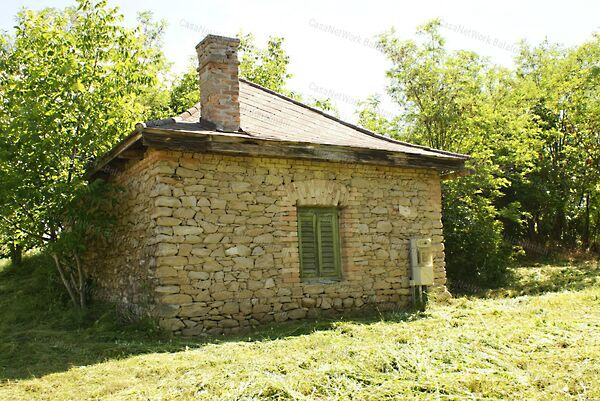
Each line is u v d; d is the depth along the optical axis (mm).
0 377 5574
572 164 21641
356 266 9672
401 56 18922
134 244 9047
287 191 9078
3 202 9438
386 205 10211
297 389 4641
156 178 8055
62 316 9797
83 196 9695
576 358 5465
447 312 9117
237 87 8969
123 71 11328
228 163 8578
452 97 17891
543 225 22172
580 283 12594
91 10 11195
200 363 5711
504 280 14914
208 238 8219
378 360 5457
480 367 5371
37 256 15570
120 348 6766
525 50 24578
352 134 10820
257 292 8539
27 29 10891
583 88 21188
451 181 16328
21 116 9664
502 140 18234
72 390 4988
